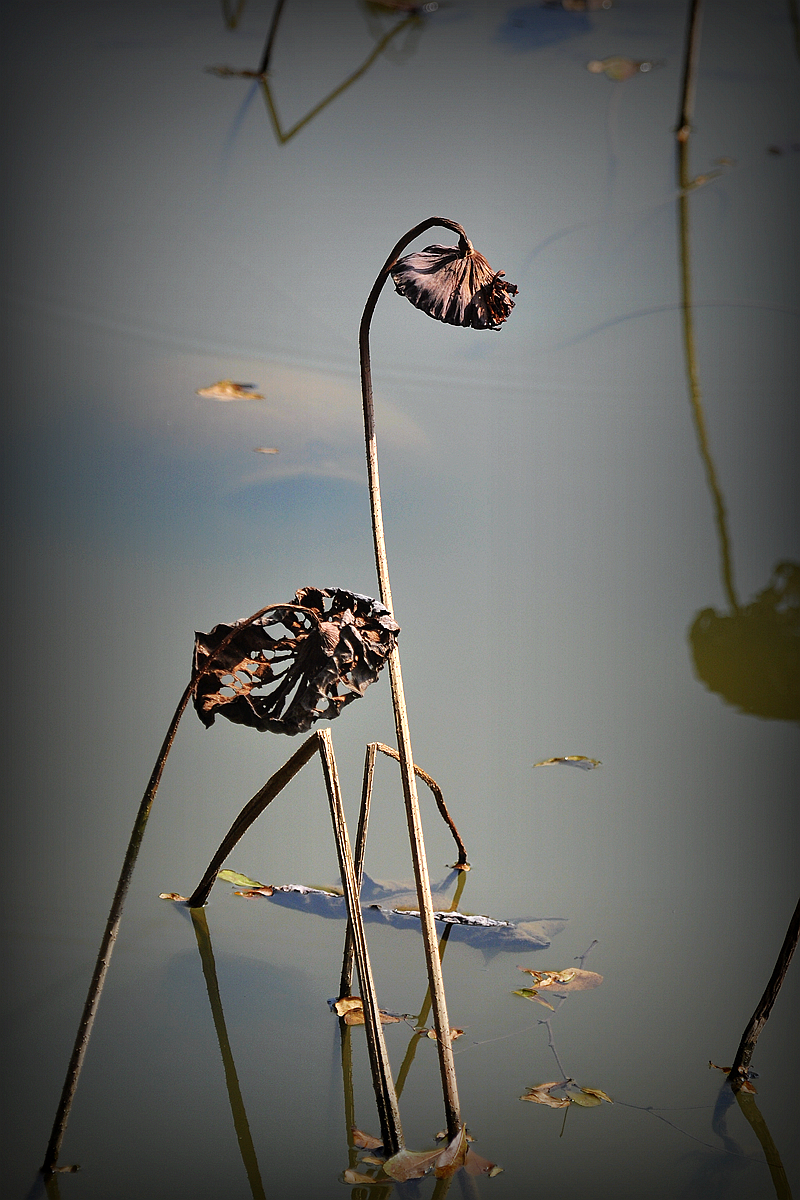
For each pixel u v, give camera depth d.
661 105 9.70
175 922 4.57
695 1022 4.46
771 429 6.43
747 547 5.42
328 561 5.23
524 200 8.39
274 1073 4.39
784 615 5.21
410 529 5.37
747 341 7.29
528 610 5.19
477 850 4.70
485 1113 4.35
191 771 4.80
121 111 8.77
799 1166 4.30
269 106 9.23
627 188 8.69
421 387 6.66
